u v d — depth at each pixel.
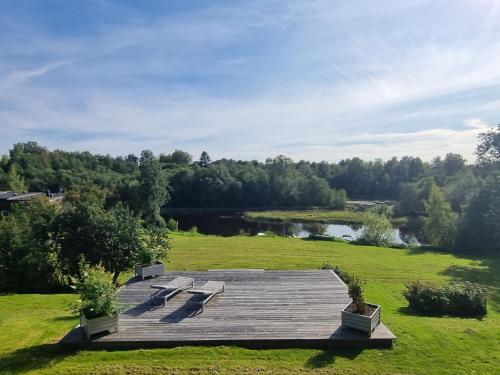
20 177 62.94
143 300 10.55
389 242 30.78
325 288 11.65
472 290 12.50
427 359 7.75
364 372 7.21
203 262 21.08
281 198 74.25
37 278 15.62
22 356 7.75
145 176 50.19
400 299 14.27
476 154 33.31
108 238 13.96
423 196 55.56
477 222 27.84
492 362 7.79
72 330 8.64
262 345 8.06
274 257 22.73
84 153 86.06
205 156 105.12
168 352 7.80
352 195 89.00
